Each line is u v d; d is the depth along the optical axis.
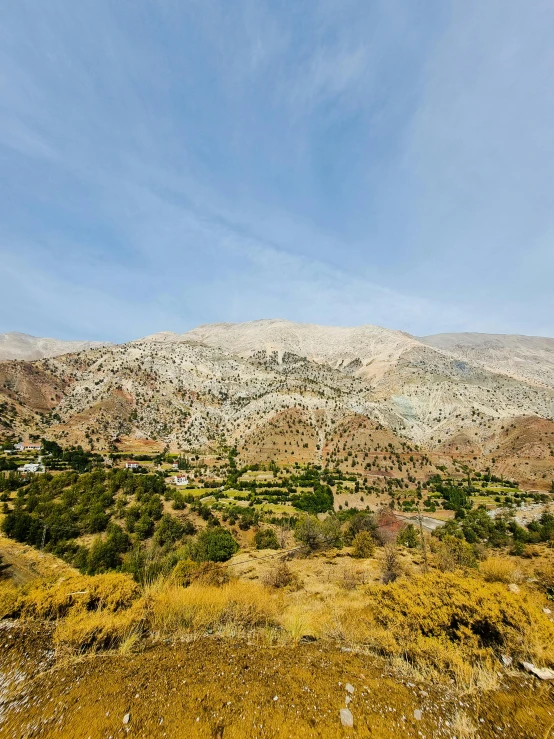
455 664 6.32
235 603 9.59
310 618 9.58
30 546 47.34
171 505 65.94
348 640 7.89
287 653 6.73
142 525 53.06
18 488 72.69
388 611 8.43
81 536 52.22
